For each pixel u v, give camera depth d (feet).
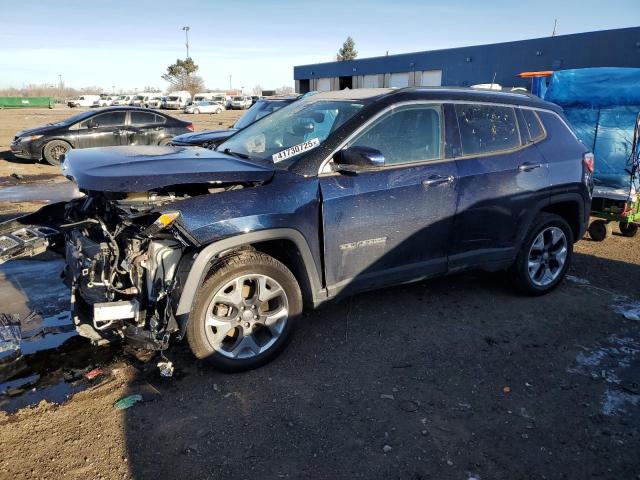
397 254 13.10
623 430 10.03
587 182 16.19
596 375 11.87
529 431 9.95
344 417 10.23
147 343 10.68
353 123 12.49
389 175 12.67
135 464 8.89
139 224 11.18
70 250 12.82
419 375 11.74
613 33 80.43
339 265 12.34
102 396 10.78
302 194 11.64
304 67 153.48
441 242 13.70
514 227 14.88
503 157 14.53
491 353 12.73
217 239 10.53
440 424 10.09
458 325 14.14
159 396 10.79
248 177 11.32
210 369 11.77
